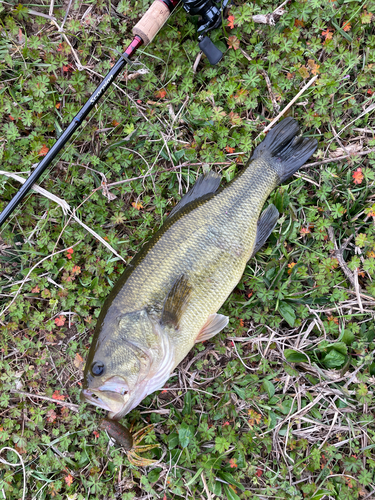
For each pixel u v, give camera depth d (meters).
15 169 0.66
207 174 0.62
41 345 0.67
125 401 0.57
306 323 0.69
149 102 0.67
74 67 0.67
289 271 0.67
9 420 0.66
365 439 0.68
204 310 0.58
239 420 0.67
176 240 0.58
